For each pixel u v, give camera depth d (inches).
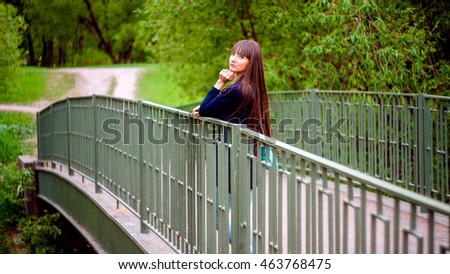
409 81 389.7
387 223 110.4
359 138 297.3
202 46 557.6
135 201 257.3
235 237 171.9
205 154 189.2
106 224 292.4
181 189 207.6
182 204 206.5
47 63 1296.8
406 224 234.4
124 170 274.2
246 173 165.8
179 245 210.4
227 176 173.9
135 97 1138.0
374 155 287.4
